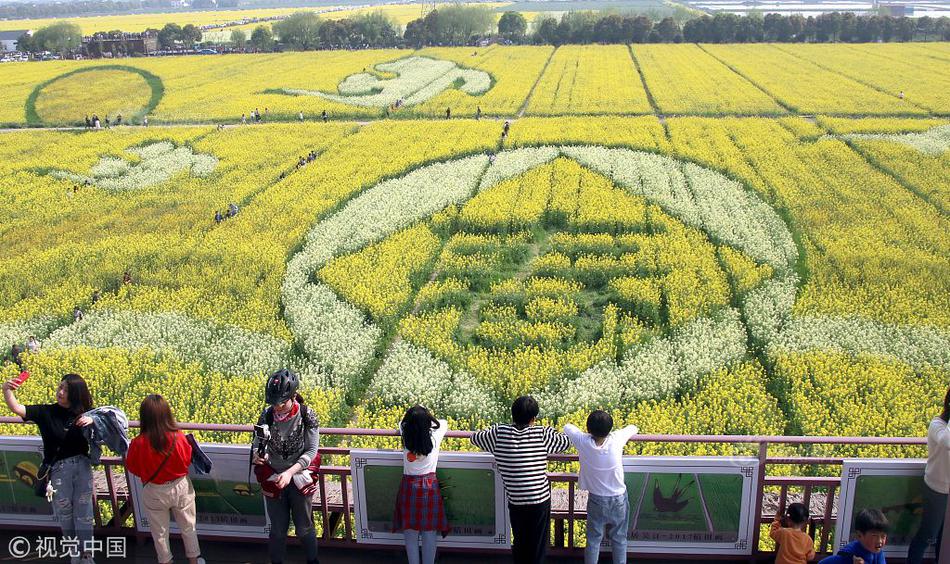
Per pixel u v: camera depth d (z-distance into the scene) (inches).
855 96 2329.0
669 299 892.6
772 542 406.0
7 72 3378.4
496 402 713.0
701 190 1339.8
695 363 757.3
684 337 813.9
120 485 420.2
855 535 315.0
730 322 842.2
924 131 1790.1
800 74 2815.0
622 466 319.3
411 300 954.7
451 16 4205.2
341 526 396.5
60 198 1471.5
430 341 818.2
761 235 1098.7
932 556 333.1
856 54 3361.2
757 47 3705.7
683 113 2170.3
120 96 2706.7
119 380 750.5
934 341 790.5
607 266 999.6
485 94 2529.5
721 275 964.0
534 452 309.6
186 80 3058.6
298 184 1459.2
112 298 959.6
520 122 2011.6
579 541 430.9
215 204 1364.4
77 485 321.4
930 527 311.0
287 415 307.9
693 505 331.3
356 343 821.9
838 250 1031.0
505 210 1235.9
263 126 2113.7
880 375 713.6
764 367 773.3
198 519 354.9
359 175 1503.4
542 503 309.1
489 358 795.4
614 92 2495.1
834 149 1615.4
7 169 1668.3
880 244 1053.8
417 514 314.3
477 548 343.6
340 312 896.3
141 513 354.3
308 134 1951.3
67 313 931.3
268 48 4370.1
